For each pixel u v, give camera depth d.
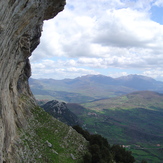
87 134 55.59
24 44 28.52
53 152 32.16
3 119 21.19
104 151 45.47
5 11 14.09
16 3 15.62
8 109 24.41
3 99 21.33
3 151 20.25
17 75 33.31
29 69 50.56
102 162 37.94
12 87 30.75
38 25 32.91
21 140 27.52
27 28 22.83
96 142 47.84
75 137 44.91
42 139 34.50
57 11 30.95
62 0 28.28
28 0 17.67
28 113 39.91
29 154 26.25
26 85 50.34
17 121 31.81
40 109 47.72
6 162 19.62
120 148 59.19
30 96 50.28
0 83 19.17
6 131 22.11
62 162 30.66
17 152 23.61
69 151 36.38
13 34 18.59
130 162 56.25
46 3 24.52
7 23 15.33
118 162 49.94
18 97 39.34
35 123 38.97
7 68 20.78
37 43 40.72
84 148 42.09
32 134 33.41
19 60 30.14
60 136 40.44
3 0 13.26
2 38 15.35
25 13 18.70
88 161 36.47
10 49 19.64
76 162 33.84
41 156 28.50
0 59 16.95
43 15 28.30
